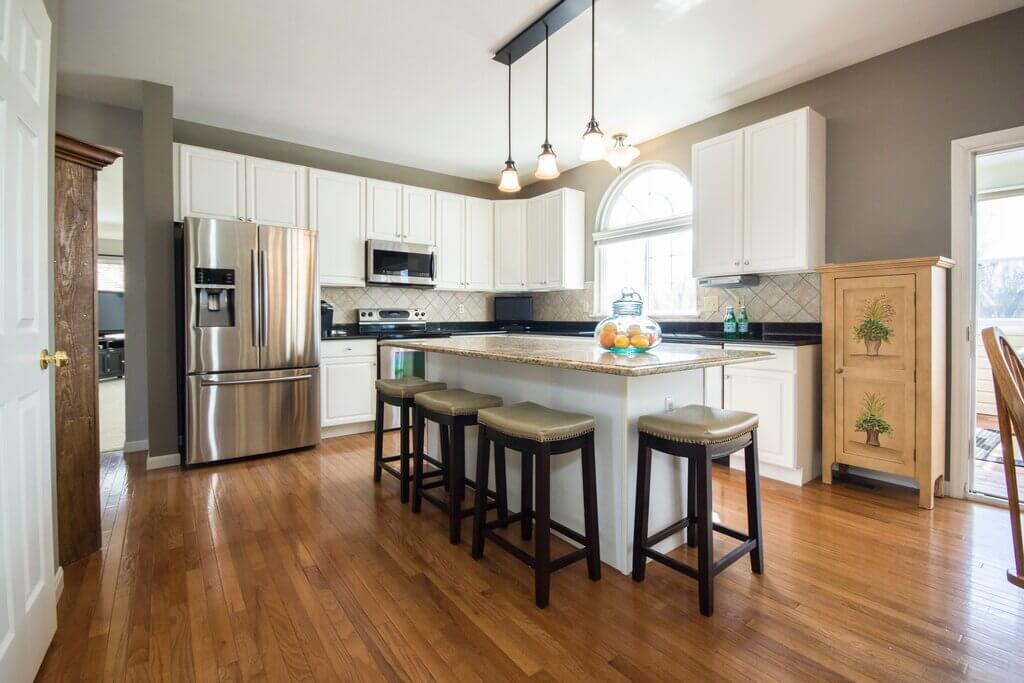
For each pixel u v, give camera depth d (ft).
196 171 11.34
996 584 5.77
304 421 11.80
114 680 4.27
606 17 8.02
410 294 16.24
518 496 7.86
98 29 8.36
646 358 5.96
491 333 16.92
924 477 8.11
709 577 5.18
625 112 11.82
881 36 8.70
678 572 6.03
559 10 7.84
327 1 7.63
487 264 16.90
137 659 4.52
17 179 4.08
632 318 6.54
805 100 10.37
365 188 14.02
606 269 15.70
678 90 10.64
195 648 4.68
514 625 5.07
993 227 10.77
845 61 9.52
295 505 8.35
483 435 6.35
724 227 10.83
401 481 8.54
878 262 8.45
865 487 9.14
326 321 13.52
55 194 6.22
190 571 6.11
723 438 5.30
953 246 8.56
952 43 8.50
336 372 12.84
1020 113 7.91
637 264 14.80
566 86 10.46
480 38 8.64
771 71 9.89
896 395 8.39
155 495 8.79
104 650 4.64
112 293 27.30
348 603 5.45
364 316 14.96
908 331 8.21
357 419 13.20
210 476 9.89
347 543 6.92
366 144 13.93
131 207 11.65
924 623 5.05
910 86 8.96
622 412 6.12
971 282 8.45
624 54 9.18
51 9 5.64
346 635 4.90
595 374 6.47
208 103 11.24
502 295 18.51
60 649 4.65
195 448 10.38
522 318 17.90
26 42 4.30
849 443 8.93
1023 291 11.51
